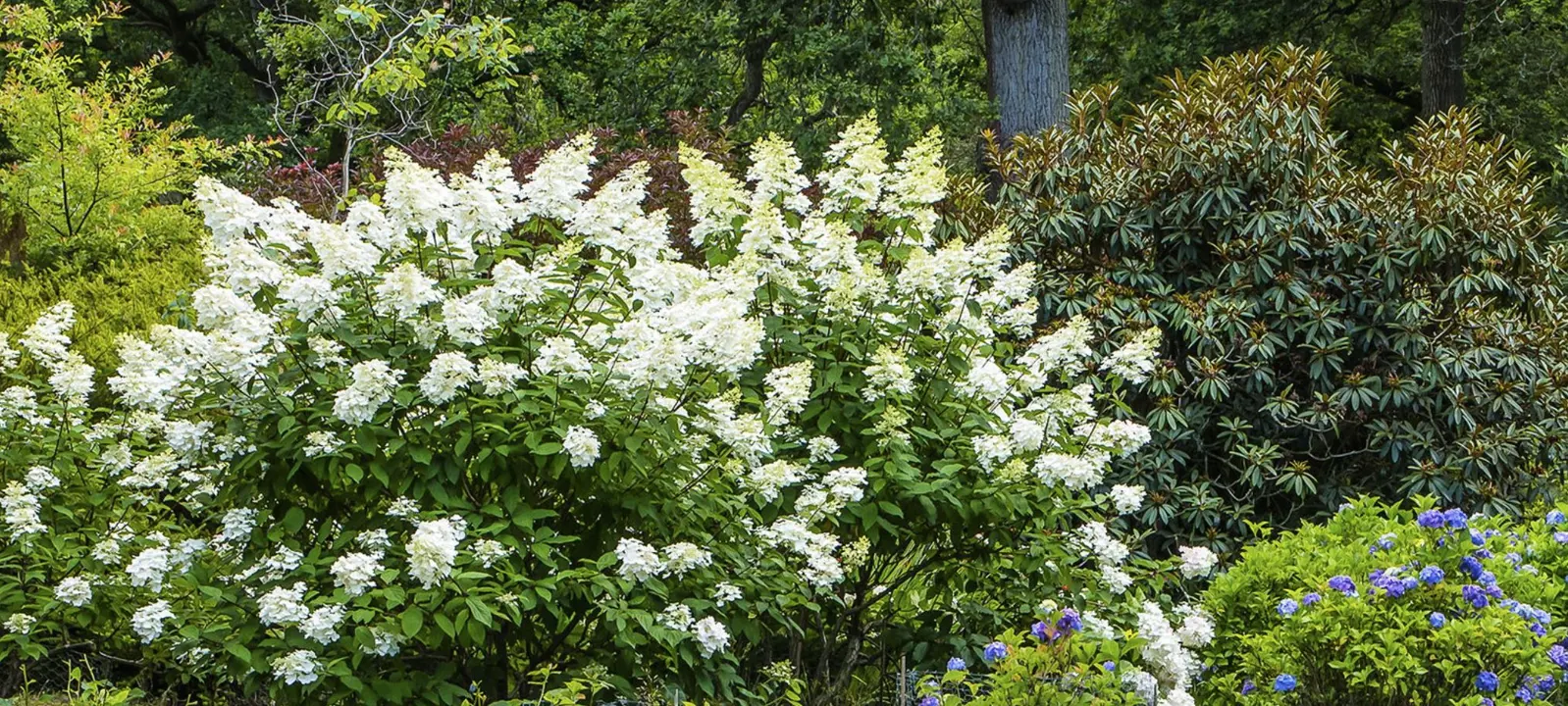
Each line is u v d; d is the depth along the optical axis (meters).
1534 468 7.54
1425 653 4.64
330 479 4.28
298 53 14.55
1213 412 7.50
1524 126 19.89
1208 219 7.61
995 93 14.64
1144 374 7.19
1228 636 5.19
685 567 4.35
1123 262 7.68
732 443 4.54
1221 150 7.51
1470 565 4.98
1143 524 7.29
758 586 4.66
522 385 4.43
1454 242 7.48
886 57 15.91
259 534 4.45
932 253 6.42
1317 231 7.48
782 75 17.05
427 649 4.64
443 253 4.54
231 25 22.81
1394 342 7.36
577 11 18.56
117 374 6.63
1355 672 4.64
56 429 5.10
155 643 5.27
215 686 5.39
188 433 4.45
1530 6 19.78
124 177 9.13
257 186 11.70
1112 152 7.93
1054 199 7.70
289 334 4.40
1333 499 7.36
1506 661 4.61
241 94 23.19
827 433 5.17
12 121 9.43
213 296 4.22
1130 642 4.43
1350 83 21.11
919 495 4.89
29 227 8.84
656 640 4.36
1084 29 20.97
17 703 5.07
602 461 4.32
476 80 16.75
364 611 4.06
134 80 11.20
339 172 11.24
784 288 5.09
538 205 4.80
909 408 5.03
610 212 4.71
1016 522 5.11
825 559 4.74
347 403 4.12
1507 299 7.95
